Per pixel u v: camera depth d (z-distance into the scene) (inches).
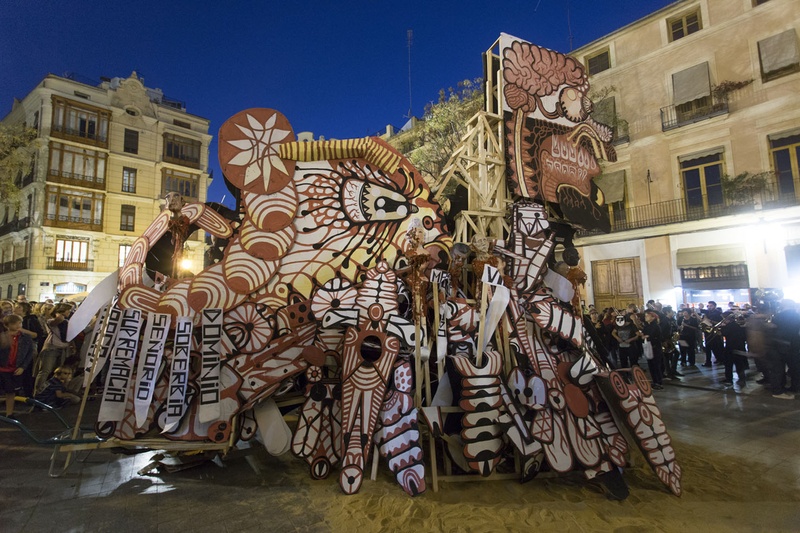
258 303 152.3
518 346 151.3
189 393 144.8
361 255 161.6
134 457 168.2
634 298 652.1
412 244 147.9
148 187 987.9
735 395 289.6
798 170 535.5
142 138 989.2
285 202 159.3
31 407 236.7
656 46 660.1
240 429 147.6
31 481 144.2
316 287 156.4
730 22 591.8
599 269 695.7
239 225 159.8
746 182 557.6
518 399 144.7
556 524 113.7
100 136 931.3
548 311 159.2
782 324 286.0
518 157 189.5
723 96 592.1
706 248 584.4
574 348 169.3
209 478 146.5
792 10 545.3
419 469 130.9
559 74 208.5
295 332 152.2
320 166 165.8
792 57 539.5
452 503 126.0
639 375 151.1
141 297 149.8
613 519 117.6
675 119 634.2
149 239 163.0
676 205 625.9
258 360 148.0
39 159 854.5
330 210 163.2
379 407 139.1
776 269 527.5
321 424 147.1
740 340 319.9
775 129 550.3
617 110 697.0
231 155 158.7
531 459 135.7
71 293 881.5
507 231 203.2
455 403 144.6
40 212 853.2
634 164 672.4
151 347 144.2
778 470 154.7
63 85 893.8
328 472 143.1
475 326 153.2
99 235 916.6
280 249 155.9
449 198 233.3
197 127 1088.8
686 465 158.9
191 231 171.9
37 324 303.3
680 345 418.6
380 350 144.8
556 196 193.2
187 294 150.3
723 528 113.1
